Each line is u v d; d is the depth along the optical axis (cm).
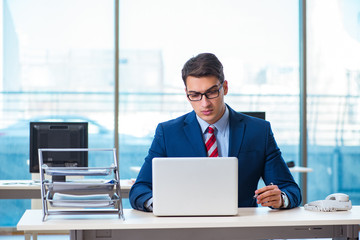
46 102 534
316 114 561
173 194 211
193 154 239
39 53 533
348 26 561
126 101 544
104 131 541
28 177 529
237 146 241
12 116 529
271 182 240
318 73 562
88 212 211
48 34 534
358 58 562
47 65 534
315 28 561
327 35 562
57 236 502
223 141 243
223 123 244
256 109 556
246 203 244
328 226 218
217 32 553
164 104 547
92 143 539
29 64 532
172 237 209
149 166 239
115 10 540
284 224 205
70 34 537
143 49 546
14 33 530
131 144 543
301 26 558
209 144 241
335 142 562
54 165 375
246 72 555
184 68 228
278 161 244
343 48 562
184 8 549
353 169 562
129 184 400
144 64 546
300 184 559
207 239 211
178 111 548
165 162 211
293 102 560
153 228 208
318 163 561
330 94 561
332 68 562
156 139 245
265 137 245
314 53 561
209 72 222
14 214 520
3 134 527
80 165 377
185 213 212
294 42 561
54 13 535
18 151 529
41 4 533
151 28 546
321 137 561
